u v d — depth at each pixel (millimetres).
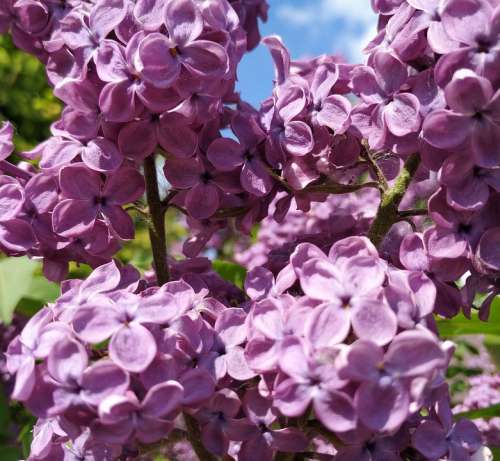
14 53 592
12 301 284
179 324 195
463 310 212
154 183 233
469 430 199
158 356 184
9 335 352
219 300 235
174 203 236
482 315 216
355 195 348
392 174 246
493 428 410
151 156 231
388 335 174
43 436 210
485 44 188
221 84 213
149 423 176
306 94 233
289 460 205
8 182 230
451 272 205
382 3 228
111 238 229
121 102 208
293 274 204
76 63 221
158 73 204
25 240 224
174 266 244
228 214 240
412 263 206
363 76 217
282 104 233
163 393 177
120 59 209
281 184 239
